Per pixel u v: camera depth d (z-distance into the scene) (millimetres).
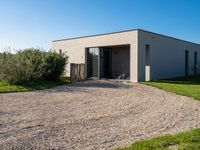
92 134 4980
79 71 16203
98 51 18969
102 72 19391
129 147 3979
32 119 6152
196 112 7168
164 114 6895
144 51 16578
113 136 4855
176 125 5723
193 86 13547
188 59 24047
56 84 13656
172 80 17812
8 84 12625
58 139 4656
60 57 15273
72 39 20734
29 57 13805
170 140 4281
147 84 14070
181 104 8430
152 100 9219
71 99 9211
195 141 4262
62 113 6879
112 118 6383
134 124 5797
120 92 11125
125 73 19859
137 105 8227
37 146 4273
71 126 5562
